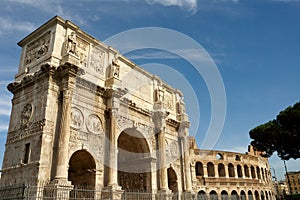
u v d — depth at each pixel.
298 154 33.94
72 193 22.28
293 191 122.19
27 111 25.19
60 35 26.59
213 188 54.66
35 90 25.33
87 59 28.66
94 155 26.16
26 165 22.28
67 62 24.27
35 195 19.55
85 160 26.86
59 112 24.22
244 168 65.06
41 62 26.16
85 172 26.59
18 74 28.23
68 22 27.34
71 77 24.73
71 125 24.69
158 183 34.28
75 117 25.33
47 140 22.61
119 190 25.77
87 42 29.36
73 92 24.95
